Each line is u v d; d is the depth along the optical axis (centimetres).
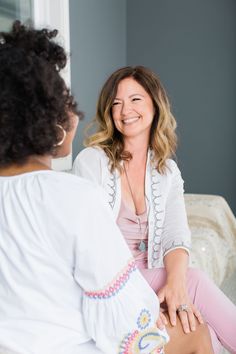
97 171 143
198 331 106
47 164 83
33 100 73
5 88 72
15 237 74
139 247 142
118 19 338
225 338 124
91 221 75
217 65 323
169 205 147
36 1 242
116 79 143
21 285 76
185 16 329
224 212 248
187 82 335
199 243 204
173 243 136
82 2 285
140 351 80
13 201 75
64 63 81
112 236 78
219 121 329
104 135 149
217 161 333
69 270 77
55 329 77
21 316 76
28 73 72
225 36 318
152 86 143
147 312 81
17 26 79
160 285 127
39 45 77
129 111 141
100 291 76
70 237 73
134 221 141
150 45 344
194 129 337
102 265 75
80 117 85
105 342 79
